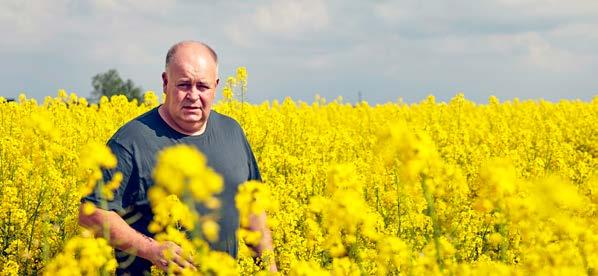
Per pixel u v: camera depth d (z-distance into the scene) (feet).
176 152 7.79
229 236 15.12
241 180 15.85
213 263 9.27
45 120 12.92
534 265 10.41
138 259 14.69
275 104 69.15
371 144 41.98
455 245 18.58
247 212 10.61
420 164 8.77
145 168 14.92
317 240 16.93
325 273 10.12
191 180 7.75
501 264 10.74
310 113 66.33
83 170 14.48
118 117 49.65
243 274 15.16
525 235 10.28
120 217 14.44
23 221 21.85
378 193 22.95
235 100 38.01
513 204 9.75
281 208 23.70
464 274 10.62
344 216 9.77
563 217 10.76
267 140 37.37
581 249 11.19
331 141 41.88
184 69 15.05
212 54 15.69
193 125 15.38
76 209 22.53
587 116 57.11
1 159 26.25
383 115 71.15
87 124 44.21
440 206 20.18
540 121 57.72
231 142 16.20
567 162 37.58
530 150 40.45
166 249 12.93
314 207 10.28
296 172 30.07
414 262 11.29
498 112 74.33
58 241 20.83
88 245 10.84
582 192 25.80
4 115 42.29
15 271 19.54
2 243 21.81
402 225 19.72
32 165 24.70
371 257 14.69
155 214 14.39
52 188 22.81
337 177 10.22
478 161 34.71
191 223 9.30
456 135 43.52
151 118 15.56
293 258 17.99
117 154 14.87
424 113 68.80
